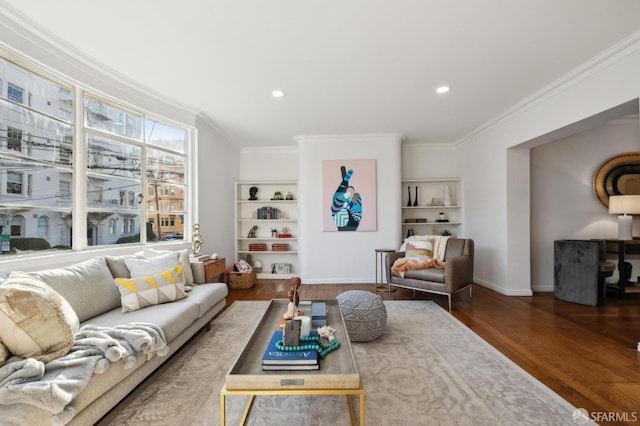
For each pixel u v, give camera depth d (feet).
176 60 8.48
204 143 13.62
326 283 15.92
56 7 6.32
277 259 18.19
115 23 6.84
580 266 11.70
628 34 7.19
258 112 12.69
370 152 16.02
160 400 5.52
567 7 6.30
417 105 11.84
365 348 7.73
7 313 4.16
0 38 6.57
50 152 8.04
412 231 17.35
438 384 6.01
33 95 7.61
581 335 8.56
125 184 10.44
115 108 10.11
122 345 5.00
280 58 8.36
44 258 7.34
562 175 14.08
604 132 14.02
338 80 9.70
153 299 7.31
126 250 9.92
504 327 9.23
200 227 13.25
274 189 18.39
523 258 12.98
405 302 12.03
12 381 3.64
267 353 4.49
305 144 16.11
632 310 10.90
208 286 9.52
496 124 13.50
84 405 4.07
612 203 13.08
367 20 6.73
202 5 6.24
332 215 16.01
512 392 5.72
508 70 9.02
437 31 7.15
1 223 6.93
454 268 11.10
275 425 4.83
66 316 4.91
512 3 6.21
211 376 6.41
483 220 14.79
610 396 5.61
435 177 17.80
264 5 6.25
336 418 5.00
